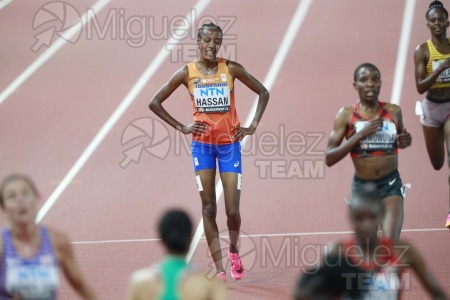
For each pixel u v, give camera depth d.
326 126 40.88
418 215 29.77
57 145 39.41
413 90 45.41
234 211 24.34
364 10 59.91
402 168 35.25
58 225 30.14
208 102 24.53
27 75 49.44
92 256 27.06
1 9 61.25
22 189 15.76
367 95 21.59
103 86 47.56
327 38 54.81
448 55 27.47
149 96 45.97
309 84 47.31
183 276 14.69
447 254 26.05
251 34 55.72
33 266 15.80
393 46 52.91
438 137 28.97
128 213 31.25
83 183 34.75
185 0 62.19
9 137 40.56
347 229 28.80
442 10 27.23
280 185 33.66
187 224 14.97
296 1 62.50
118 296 23.80
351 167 35.59
